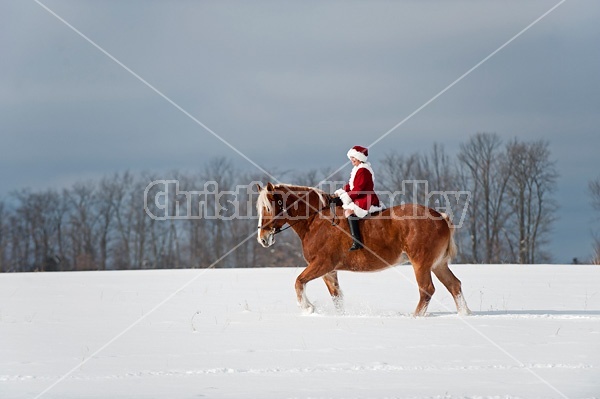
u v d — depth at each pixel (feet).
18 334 40.96
